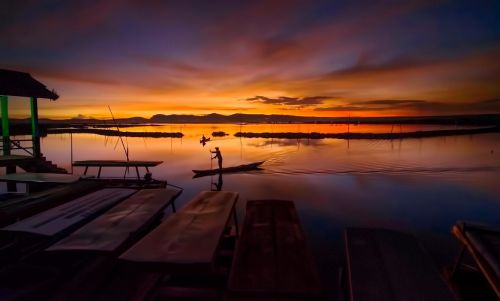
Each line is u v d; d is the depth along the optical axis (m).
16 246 7.46
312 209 14.63
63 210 8.06
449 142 51.66
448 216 13.70
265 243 5.57
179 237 5.43
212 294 5.18
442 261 9.09
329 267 8.70
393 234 5.95
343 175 23.53
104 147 49.53
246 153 39.00
